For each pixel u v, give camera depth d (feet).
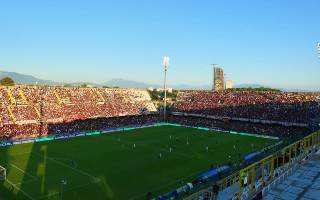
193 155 219.41
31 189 144.15
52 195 138.00
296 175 148.66
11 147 228.84
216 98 409.69
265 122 331.77
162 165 191.93
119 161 198.59
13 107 302.66
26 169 174.50
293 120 315.58
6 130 267.80
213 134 305.94
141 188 151.33
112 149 232.12
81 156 208.03
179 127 348.18
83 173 171.63
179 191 135.74
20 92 328.08
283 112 335.67
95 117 345.72
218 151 233.55
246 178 128.47
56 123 307.58
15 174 164.96
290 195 126.21
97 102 377.30
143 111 400.88
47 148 228.84
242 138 287.28
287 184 137.39
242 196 119.75
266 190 128.77
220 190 130.11
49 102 335.26
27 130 279.08
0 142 241.55
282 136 293.43
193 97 431.43
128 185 155.02
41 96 338.13
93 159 201.46
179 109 403.75
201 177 155.84
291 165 158.71
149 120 386.73
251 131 320.29
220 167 177.78
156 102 444.14
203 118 379.55
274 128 318.04
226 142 268.21
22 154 208.54
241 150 237.66
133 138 277.85
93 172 173.99
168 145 250.98
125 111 381.81
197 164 195.62
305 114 319.88
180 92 463.01
